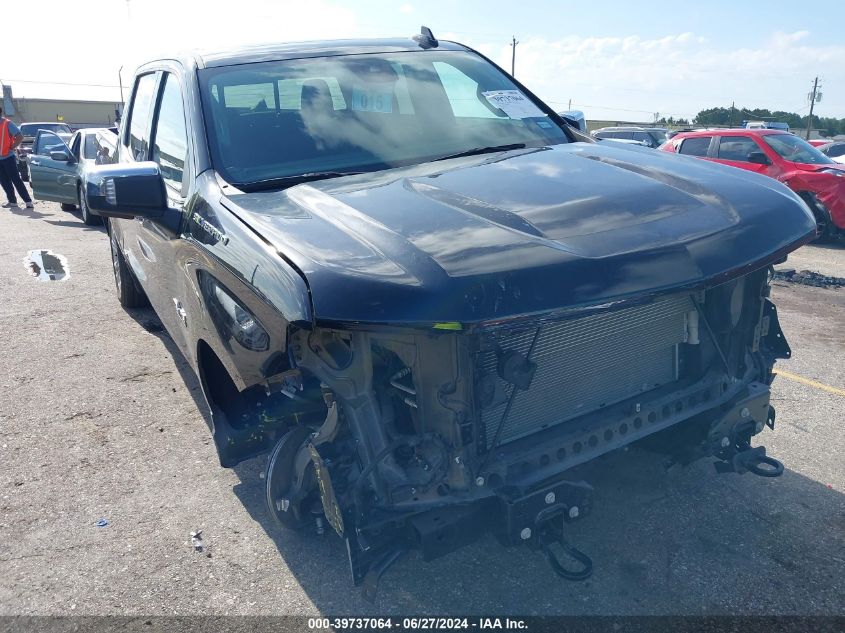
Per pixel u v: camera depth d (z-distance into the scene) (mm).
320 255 2289
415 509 2373
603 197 2678
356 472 2432
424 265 2209
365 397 2385
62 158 12242
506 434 2521
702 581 2799
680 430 2982
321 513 2920
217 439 3084
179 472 3828
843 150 20547
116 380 5090
